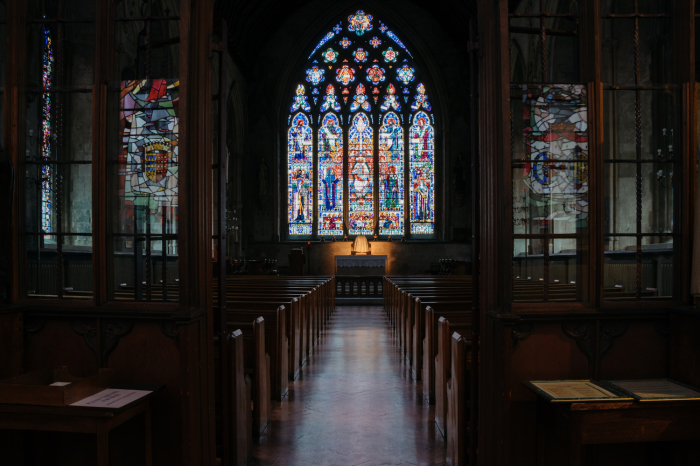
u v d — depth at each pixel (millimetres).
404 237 22031
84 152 9203
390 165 22312
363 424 4633
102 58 3150
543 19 3158
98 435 2432
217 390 3568
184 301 2930
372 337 9492
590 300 3047
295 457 3889
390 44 22406
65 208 9039
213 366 3230
